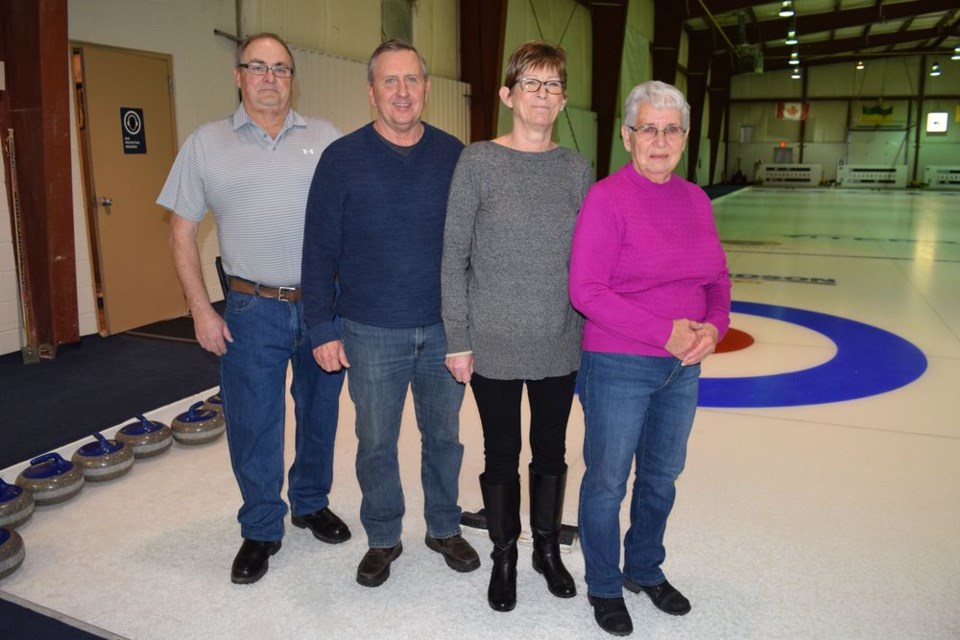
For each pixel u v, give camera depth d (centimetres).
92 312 549
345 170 206
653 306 188
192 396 404
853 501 289
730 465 323
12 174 454
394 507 236
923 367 474
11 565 234
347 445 348
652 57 2075
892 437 355
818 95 2952
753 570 242
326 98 820
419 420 235
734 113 3062
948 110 2833
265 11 712
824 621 215
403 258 211
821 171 2969
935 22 2434
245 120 221
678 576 238
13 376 445
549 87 185
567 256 196
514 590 221
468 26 1141
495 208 192
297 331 235
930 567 242
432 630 211
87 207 537
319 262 213
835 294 727
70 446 333
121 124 557
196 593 229
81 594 228
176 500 291
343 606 222
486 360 200
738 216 1655
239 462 237
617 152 1795
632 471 312
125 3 554
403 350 218
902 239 1191
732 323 600
